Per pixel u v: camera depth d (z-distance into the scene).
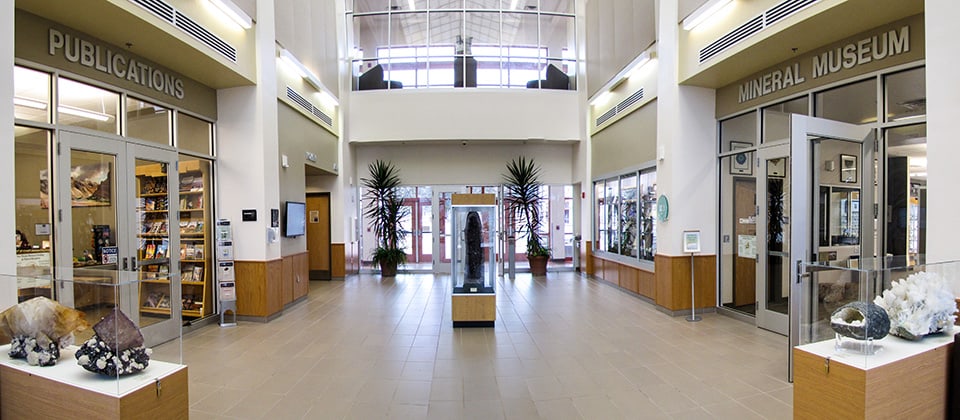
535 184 9.35
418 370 3.64
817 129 3.47
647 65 6.35
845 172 3.87
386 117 9.12
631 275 6.95
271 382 3.38
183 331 4.80
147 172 4.57
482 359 3.90
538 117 9.20
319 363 3.81
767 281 4.79
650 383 3.31
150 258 4.57
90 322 2.01
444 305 6.30
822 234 3.79
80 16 3.55
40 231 3.54
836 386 2.00
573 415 2.82
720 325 5.00
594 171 8.71
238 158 5.44
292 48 6.39
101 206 4.03
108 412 1.88
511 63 9.50
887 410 1.93
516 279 8.75
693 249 5.27
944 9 2.68
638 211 6.74
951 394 2.15
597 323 5.15
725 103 5.44
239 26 5.05
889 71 3.68
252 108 5.42
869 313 2.01
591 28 8.48
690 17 5.00
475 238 5.08
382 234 9.31
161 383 2.07
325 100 7.88
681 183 5.44
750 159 5.19
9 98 2.59
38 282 2.17
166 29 3.90
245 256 5.40
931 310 2.15
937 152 2.71
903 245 3.64
